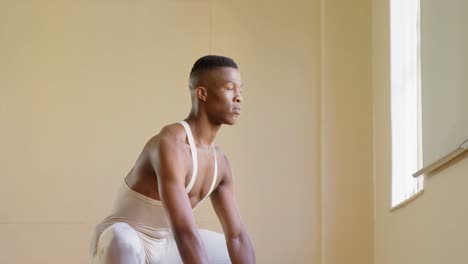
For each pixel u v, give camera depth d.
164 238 3.28
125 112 5.85
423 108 4.27
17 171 5.71
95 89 5.85
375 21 5.97
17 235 5.65
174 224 2.96
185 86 5.93
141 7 5.98
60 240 5.68
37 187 5.71
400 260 5.13
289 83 6.02
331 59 6.04
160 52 5.95
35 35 5.85
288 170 5.95
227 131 5.94
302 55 6.06
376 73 5.91
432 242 4.37
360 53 6.04
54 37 5.86
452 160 3.99
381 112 5.77
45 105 5.79
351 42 6.05
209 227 5.79
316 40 6.07
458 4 3.75
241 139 5.94
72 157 5.77
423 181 4.64
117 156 5.80
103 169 5.78
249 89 5.99
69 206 5.72
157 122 5.87
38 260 5.64
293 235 5.90
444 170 4.13
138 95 5.88
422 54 4.30
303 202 5.93
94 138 5.80
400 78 5.48
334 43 6.05
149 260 3.22
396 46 5.50
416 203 4.73
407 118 5.37
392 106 5.48
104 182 5.77
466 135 3.64
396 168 5.43
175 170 3.03
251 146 5.94
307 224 5.92
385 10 5.69
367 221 5.89
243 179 5.90
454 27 3.81
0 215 5.66
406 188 5.30
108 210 5.75
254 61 6.02
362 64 6.03
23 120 5.77
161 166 3.04
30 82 5.80
